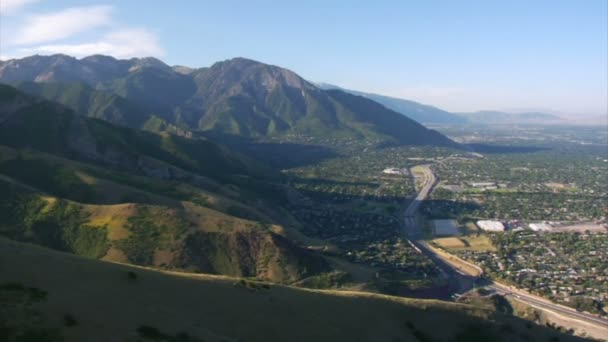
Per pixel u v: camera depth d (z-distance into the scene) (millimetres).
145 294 55594
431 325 77625
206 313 56625
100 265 60000
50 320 41469
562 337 87625
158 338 45656
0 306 40875
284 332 58906
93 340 40938
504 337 80688
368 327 69375
